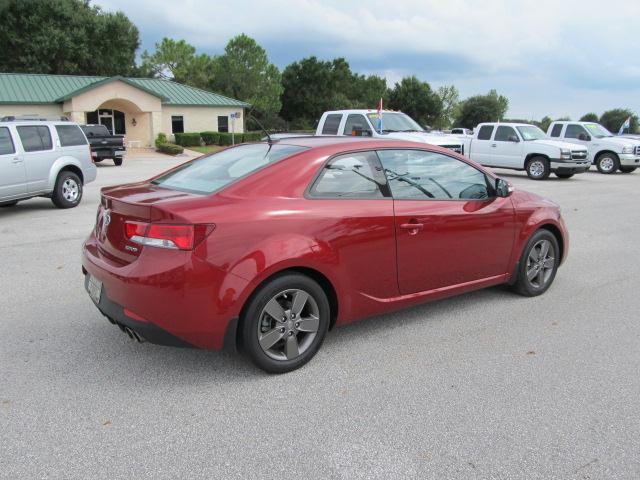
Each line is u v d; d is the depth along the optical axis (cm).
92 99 3403
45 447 287
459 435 303
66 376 365
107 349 409
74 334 436
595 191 1480
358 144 415
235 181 370
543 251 541
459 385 360
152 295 330
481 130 1964
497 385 361
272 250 349
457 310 505
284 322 368
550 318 487
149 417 317
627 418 322
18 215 1003
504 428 310
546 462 280
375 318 483
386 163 424
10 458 277
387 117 1534
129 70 5403
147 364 385
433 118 8056
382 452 287
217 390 350
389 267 412
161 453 283
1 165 953
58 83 3606
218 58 6731
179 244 329
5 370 372
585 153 1800
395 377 371
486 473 271
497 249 492
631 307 520
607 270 654
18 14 4700
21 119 1112
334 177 394
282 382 362
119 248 357
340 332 450
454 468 274
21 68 4662
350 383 362
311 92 7600
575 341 436
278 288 356
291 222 361
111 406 329
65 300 516
